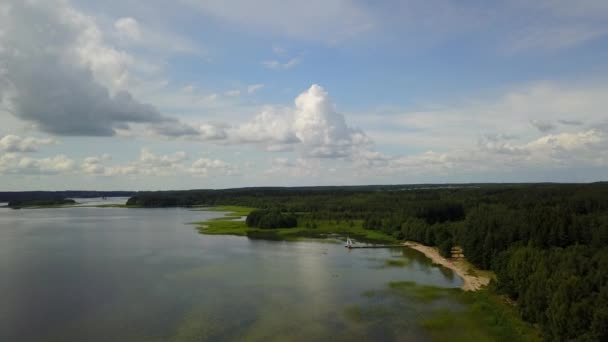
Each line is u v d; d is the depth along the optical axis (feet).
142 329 216.13
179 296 274.57
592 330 173.37
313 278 325.42
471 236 374.02
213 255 430.61
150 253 440.86
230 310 246.27
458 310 244.42
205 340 202.90
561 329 183.32
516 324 217.36
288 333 212.02
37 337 206.08
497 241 352.49
